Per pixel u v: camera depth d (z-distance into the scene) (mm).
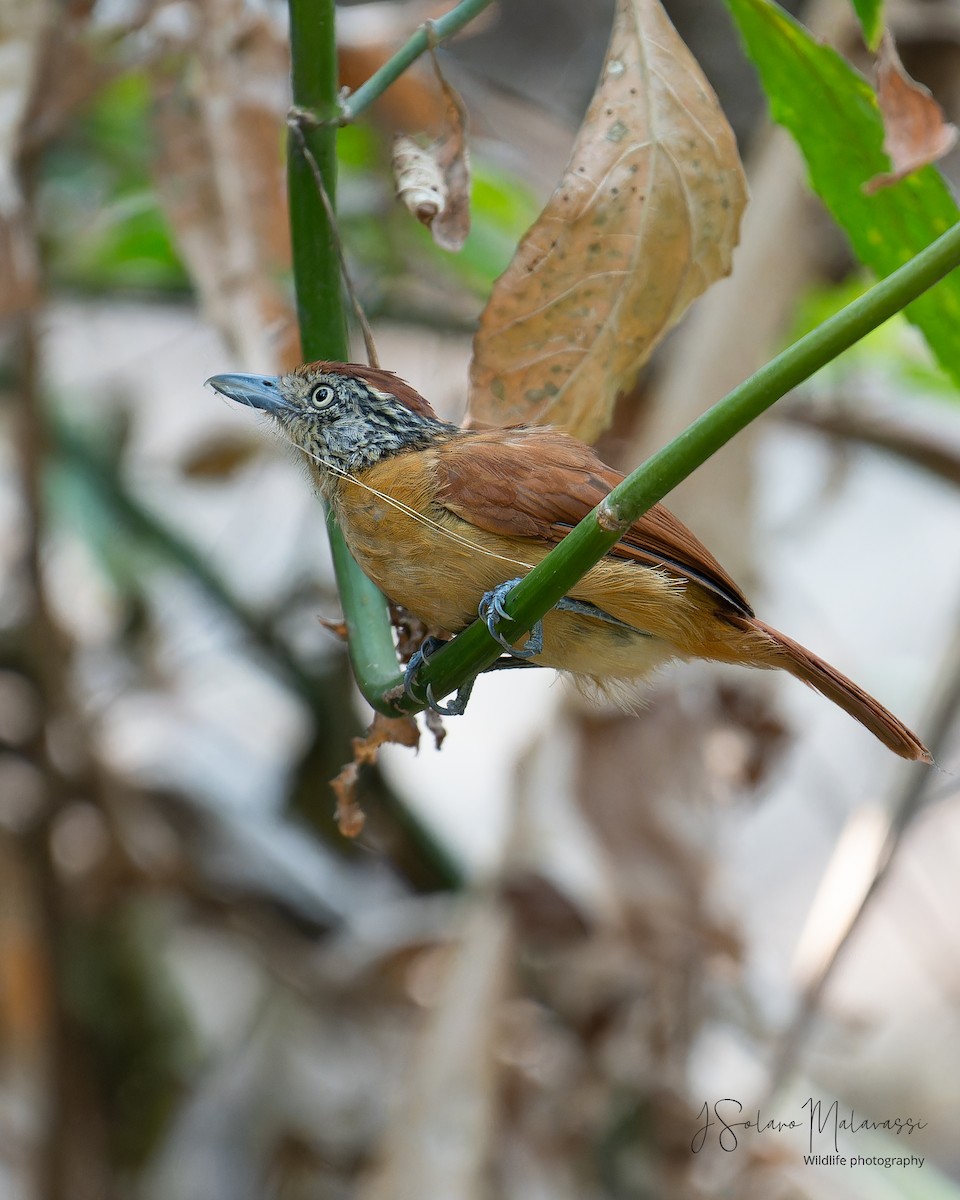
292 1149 10734
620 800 9133
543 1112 9102
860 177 6305
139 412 12484
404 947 10578
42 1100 11180
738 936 9242
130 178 10984
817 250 10367
